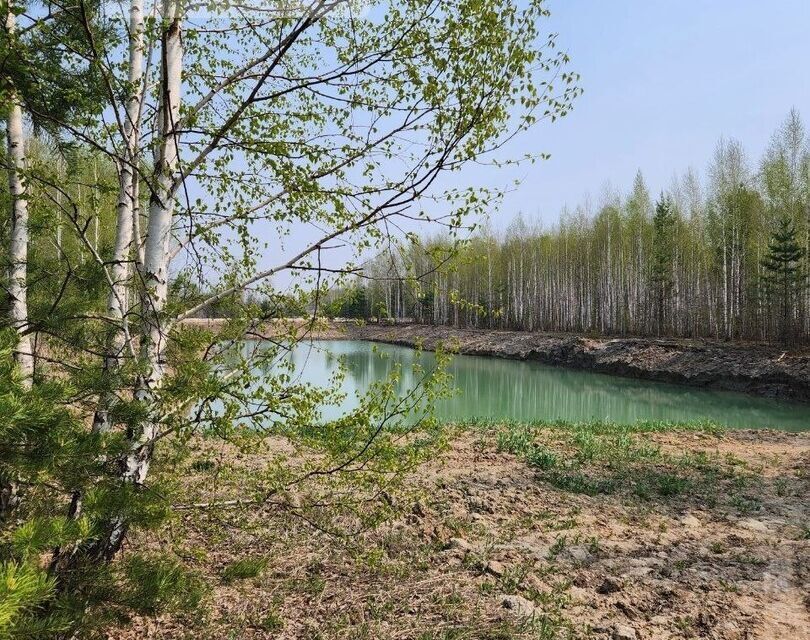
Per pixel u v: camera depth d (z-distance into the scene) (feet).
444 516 21.36
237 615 13.26
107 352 10.78
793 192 114.32
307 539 16.67
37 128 14.38
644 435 41.88
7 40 8.68
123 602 8.73
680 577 16.43
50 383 8.33
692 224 144.15
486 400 77.92
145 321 10.47
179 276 12.28
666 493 26.18
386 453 10.48
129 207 12.82
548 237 186.70
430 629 13.14
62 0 9.30
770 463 33.06
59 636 8.11
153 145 11.00
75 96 10.02
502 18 10.22
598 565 17.38
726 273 122.52
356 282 11.02
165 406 9.61
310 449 11.59
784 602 14.82
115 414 9.21
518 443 34.78
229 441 9.80
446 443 11.53
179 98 11.74
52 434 7.79
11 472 7.62
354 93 11.30
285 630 12.88
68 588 8.63
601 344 120.06
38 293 12.69
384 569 14.51
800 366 81.46
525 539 19.56
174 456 12.21
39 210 10.50
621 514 22.85
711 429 45.16
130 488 8.89
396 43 10.37
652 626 13.53
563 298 182.19
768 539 19.88
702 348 101.60
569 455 33.58
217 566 14.84
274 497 17.58
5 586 5.55
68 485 8.35
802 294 107.96
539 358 132.26
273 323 10.53
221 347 10.25
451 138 10.10
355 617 13.66
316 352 10.48
